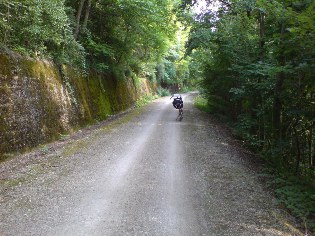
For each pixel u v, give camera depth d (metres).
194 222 5.71
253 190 7.50
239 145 13.52
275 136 11.43
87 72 18.77
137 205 6.42
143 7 20.95
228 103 21.09
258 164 10.54
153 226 5.53
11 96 10.19
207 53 22.33
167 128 16.30
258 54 13.85
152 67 40.91
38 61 12.59
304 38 7.17
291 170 10.74
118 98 25.91
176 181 7.98
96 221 5.67
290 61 8.91
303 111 9.71
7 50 10.66
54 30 13.09
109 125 17.05
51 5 12.41
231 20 16.48
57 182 7.68
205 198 6.88
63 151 10.88
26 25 11.49
